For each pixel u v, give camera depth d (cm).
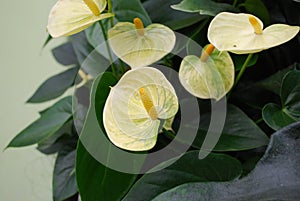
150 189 81
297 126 76
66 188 101
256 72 97
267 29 77
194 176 81
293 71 85
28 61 161
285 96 85
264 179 75
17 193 158
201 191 76
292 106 85
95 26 94
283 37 75
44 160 147
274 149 76
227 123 86
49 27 79
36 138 100
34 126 104
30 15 157
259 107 94
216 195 75
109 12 84
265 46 74
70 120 103
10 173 157
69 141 107
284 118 84
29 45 160
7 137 162
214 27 76
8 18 156
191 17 94
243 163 88
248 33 76
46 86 118
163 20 95
